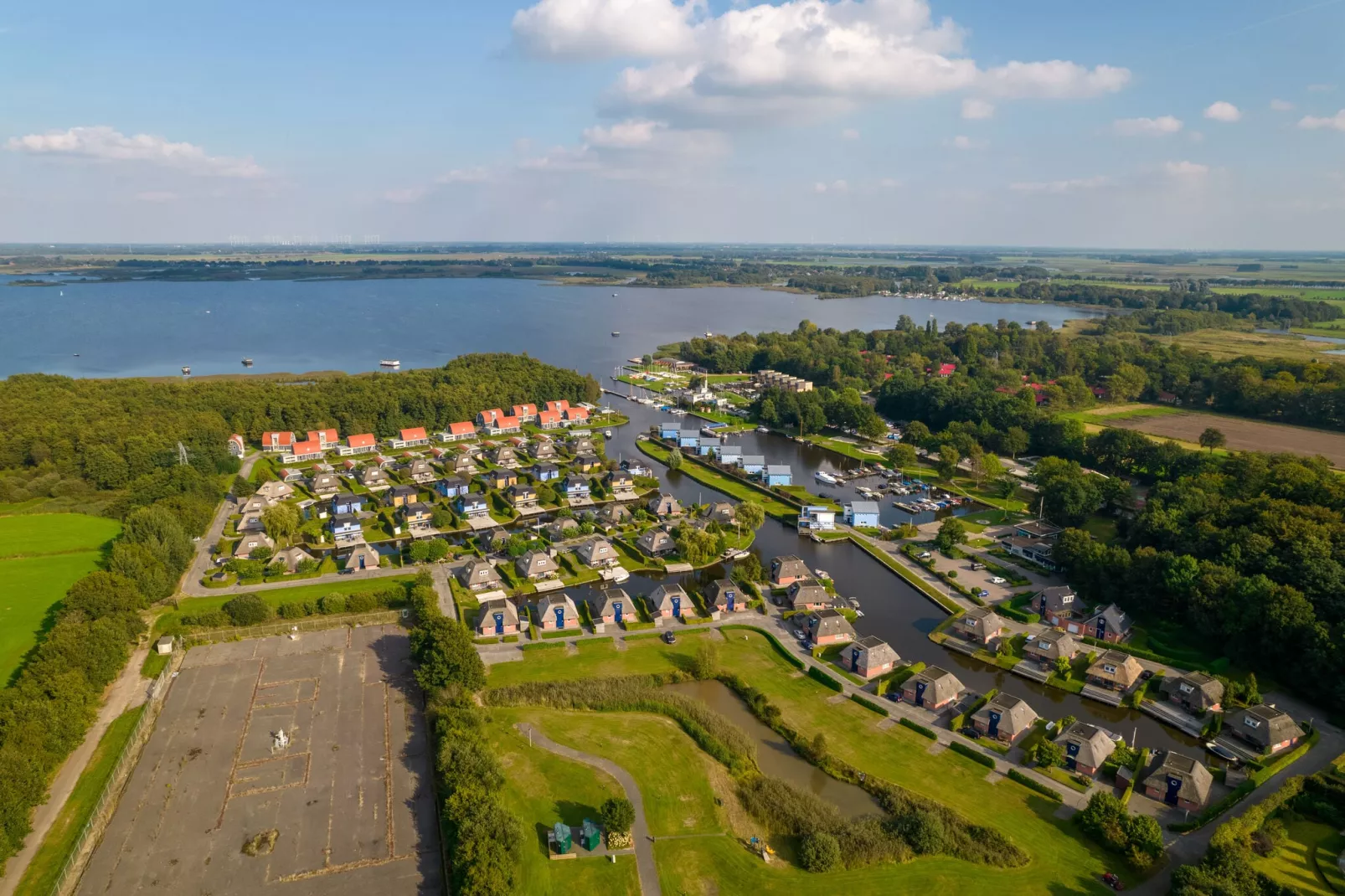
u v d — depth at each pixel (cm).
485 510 19000
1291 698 11300
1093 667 11825
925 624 13925
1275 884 7644
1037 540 17462
